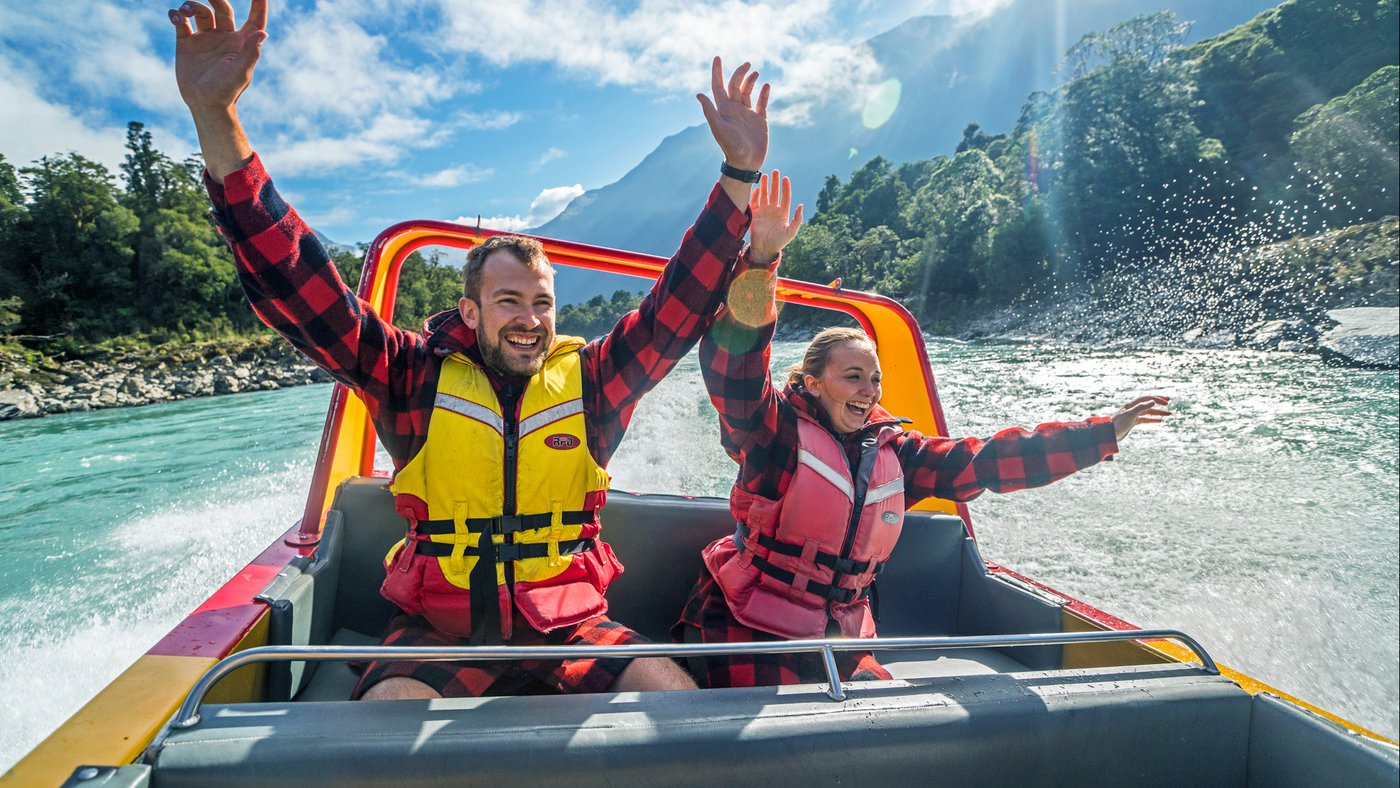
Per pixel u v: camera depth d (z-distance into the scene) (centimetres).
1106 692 117
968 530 226
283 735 92
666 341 162
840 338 183
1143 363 1912
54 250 5609
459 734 94
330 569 186
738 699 107
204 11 126
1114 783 114
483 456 146
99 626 413
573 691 140
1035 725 110
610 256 223
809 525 171
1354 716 294
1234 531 525
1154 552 480
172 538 614
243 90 129
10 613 442
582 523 155
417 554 148
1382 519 547
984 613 212
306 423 1577
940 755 105
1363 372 1507
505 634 145
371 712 98
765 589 175
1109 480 690
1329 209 4516
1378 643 352
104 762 95
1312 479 686
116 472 1038
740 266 164
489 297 149
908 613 219
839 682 111
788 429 179
